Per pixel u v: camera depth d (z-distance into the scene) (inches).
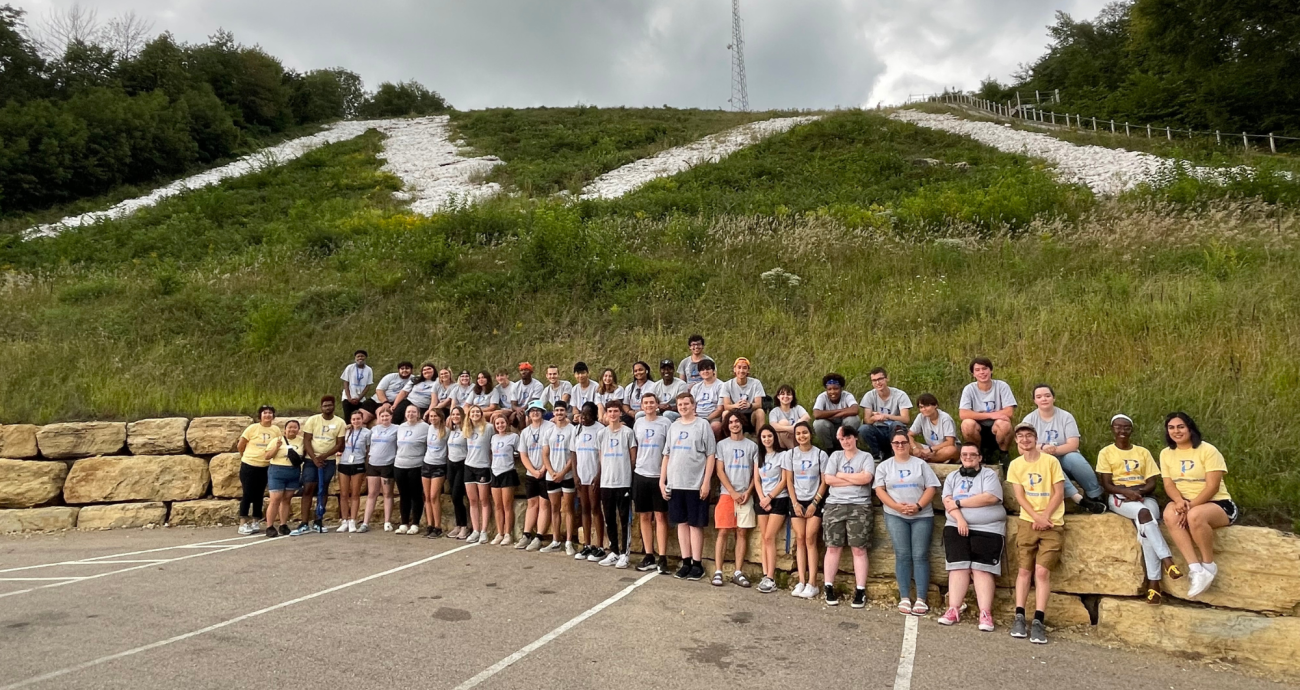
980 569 238.8
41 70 1489.9
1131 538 231.9
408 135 1740.9
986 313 447.2
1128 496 236.4
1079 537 237.9
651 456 298.0
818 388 381.1
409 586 265.3
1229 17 1162.6
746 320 496.1
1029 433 243.8
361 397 450.0
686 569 285.9
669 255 678.5
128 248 858.8
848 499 262.4
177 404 442.9
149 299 634.8
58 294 655.8
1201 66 1268.5
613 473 305.9
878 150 1208.2
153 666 187.0
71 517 390.0
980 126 1364.4
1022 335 404.8
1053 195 735.7
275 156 1469.0
